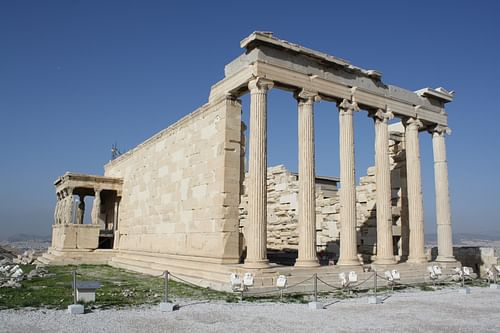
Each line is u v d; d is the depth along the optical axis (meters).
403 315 16.30
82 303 16.97
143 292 20.19
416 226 29.20
